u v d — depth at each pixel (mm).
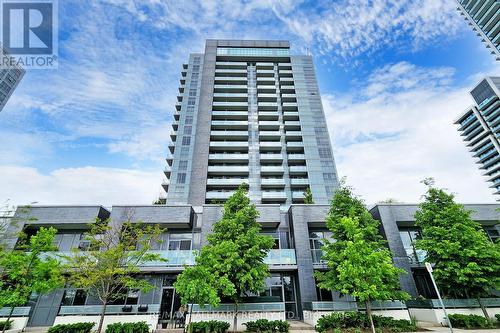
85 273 13789
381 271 13227
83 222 20391
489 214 21891
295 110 60438
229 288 13688
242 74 65500
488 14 97438
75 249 14273
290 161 53250
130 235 16938
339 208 18047
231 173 50156
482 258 15703
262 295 20234
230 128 56781
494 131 103250
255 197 47031
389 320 14953
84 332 14781
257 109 60031
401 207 22125
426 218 17844
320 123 57406
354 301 17156
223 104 58625
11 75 84438
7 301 13508
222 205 22188
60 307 18125
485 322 14773
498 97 102125
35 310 18578
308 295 18953
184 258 19312
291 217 22859
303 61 68562
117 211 21062
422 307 17719
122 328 14727
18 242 17578
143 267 18781
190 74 64562
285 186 49625
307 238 21188
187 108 58219
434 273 16656
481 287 15719
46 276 14719
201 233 21281
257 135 56094
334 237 16891
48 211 20578
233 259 14969
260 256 16422
